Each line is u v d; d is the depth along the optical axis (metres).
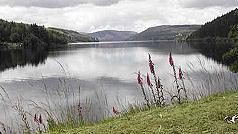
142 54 108.31
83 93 34.72
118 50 153.88
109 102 27.39
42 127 16.17
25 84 45.50
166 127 7.53
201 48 116.00
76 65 76.19
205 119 7.76
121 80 45.81
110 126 8.22
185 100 11.62
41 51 144.00
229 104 8.82
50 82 46.91
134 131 7.49
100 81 45.84
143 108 11.57
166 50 122.56
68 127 9.87
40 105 26.72
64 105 24.73
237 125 7.26
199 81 32.25
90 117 16.25
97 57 103.56
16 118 20.34
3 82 48.59
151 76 41.38
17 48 169.25
